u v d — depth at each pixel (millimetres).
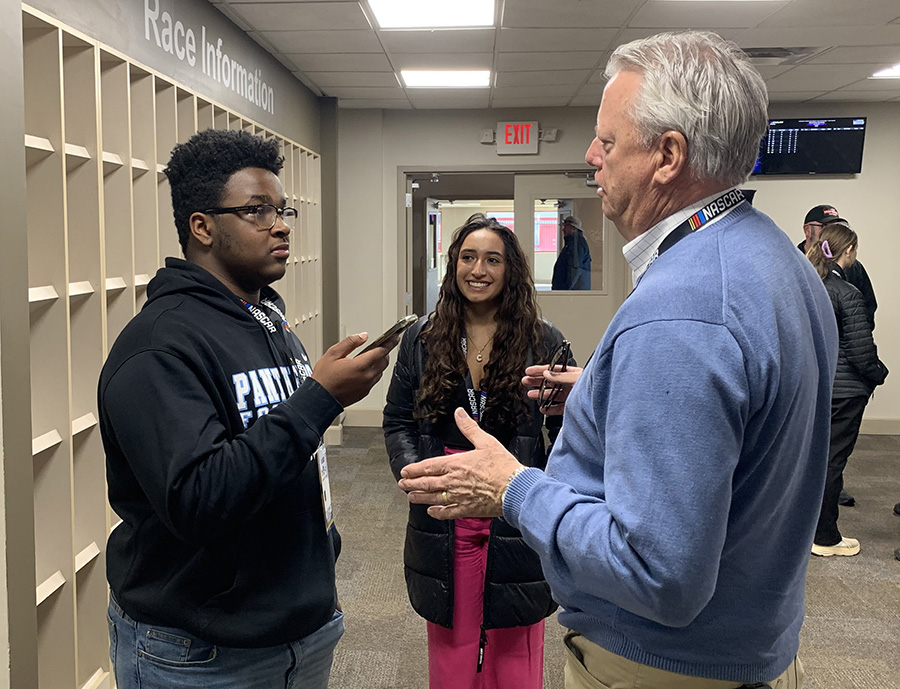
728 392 814
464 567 1874
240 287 1285
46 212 2191
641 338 854
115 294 2635
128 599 1165
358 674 2617
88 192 2389
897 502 4621
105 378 1110
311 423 1107
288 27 4121
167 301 1172
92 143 2385
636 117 953
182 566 1143
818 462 1020
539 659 1950
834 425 3693
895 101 6293
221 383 1140
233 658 1177
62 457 2230
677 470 806
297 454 1094
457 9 3859
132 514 1171
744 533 924
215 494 1023
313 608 1219
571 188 6797
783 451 907
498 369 1899
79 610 2414
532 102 6348
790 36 4332
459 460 1058
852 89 5785
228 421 1144
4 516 1352
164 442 1036
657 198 967
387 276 6816
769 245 937
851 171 6312
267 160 1267
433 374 1935
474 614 1881
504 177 8312
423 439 1970
